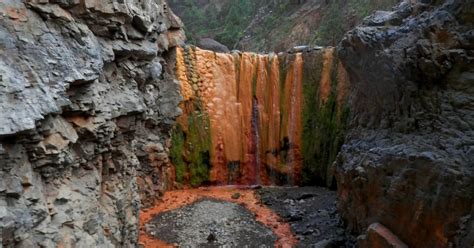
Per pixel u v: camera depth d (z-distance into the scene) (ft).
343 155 53.36
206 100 79.51
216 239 52.21
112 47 35.24
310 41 128.47
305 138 79.71
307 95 80.64
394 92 43.45
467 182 30.55
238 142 80.94
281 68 83.35
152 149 64.90
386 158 39.88
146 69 45.60
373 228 38.83
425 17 43.80
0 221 20.27
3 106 21.47
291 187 78.33
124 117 38.32
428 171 33.73
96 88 31.73
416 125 40.52
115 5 33.47
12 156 22.35
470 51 37.32
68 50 27.71
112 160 37.65
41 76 24.80
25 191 23.12
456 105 36.88
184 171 76.28
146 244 50.11
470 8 38.04
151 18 45.65
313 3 142.92
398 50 43.45
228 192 74.38
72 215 27.17
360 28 50.03
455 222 30.68
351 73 54.95
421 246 33.91
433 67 38.93
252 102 82.79
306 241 51.80
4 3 23.97
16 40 24.02
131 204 41.19
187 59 77.66
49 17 27.04
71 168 29.22
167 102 68.59
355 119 56.49
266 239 52.54
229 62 82.33
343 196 52.90
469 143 33.45
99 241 30.01
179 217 59.77
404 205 36.22
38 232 23.32
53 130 26.02
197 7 195.93
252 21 165.58
